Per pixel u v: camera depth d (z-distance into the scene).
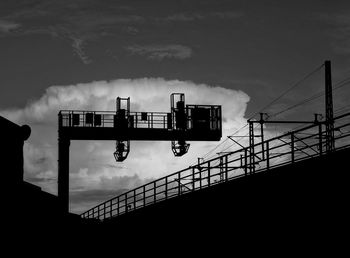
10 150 30.25
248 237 23.88
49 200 36.88
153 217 35.16
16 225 30.94
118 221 41.84
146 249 36.97
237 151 25.81
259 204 22.84
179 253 31.55
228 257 25.69
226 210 25.69
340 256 18.09
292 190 20.56
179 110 42.34
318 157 19.05
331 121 19.17
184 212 30.47
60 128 41.59
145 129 42.03
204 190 27.58
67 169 41.41
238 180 24.25
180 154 42.59
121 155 42.44
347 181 17.80
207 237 27.89
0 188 29.17
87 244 44.69
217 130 42.69
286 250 21.03
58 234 38.53
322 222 18.98
